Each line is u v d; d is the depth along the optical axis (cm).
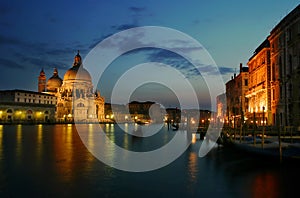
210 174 2066
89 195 1572
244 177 1961
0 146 3762
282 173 2050
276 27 5366
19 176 1981
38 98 16538
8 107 13438
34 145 3909
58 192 1625
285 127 4162
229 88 9700
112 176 2002
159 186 1750
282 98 5216
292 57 4775
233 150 3375
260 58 6481
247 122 5925
